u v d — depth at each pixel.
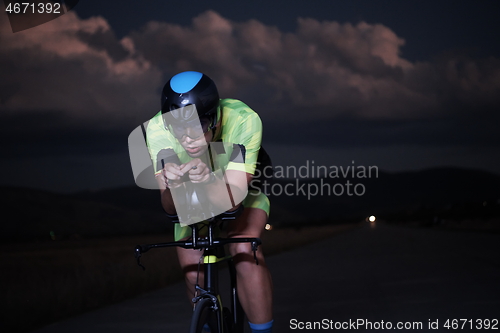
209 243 2.53
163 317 5.89
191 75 2.64
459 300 6.31
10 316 5.89
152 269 10.08
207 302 2.52
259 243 2.55
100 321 5.77
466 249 15.45
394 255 14.42
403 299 6.55
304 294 7.32
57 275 10.39
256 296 2.80
